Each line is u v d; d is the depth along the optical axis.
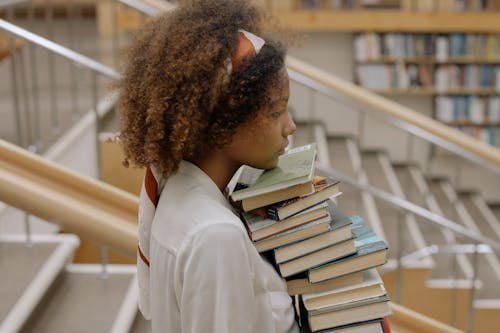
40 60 4.80
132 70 1.05
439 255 4.28
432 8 5.25
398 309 2.13
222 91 0.98
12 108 3.74
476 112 5.61
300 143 5.07
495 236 5.06
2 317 2.01
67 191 1.68
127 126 1.06
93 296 2.32
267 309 1.04
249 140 1.04
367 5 5.65
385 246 1.12
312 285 1.12
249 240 1.02
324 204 1.09
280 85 1.00
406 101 5.77
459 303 3.77
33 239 2.54
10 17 3.38
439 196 5.45
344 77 5.66
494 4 5.38
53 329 2.12
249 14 1.04
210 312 0.97
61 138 3.28
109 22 5.49
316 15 5.16
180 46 0.98
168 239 1.03
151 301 1.10
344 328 1.12
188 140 1.01
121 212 1.69
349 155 5.25
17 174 1.66
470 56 5.44
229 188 1.21
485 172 5.84
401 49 5.42
